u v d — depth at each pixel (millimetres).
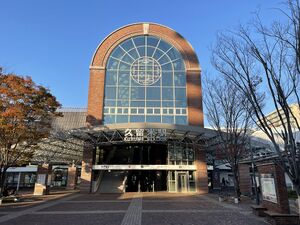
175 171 30531
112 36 34406
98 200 21516
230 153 20922
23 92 19188
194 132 25859
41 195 26750
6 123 18500
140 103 31906
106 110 31547
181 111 31922
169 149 30969
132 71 33094
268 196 12555
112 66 33312
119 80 32750
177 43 34500
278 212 11344
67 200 21609
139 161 31031
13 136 19344
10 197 21391
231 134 20859
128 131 25953
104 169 29734
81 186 29156
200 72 33438
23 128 19109
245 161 25453
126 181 31594
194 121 31375
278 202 11344
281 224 10562
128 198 23188
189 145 31062
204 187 29516
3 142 19406
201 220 11953
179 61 33844
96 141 28750
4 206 17781
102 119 31094
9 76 19391
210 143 28906
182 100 32344
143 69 33219
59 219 12414
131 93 32250
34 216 13367
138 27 34844
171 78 33125
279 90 7902
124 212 14578
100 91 31984
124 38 34375
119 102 31906
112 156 31219
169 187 30203
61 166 48656
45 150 31328
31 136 20328
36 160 33750
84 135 27375
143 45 34219
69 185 38969
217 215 13375
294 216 10641
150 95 32250
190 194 27766
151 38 34594
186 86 32781
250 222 11406
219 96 22000
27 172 45938
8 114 18125
